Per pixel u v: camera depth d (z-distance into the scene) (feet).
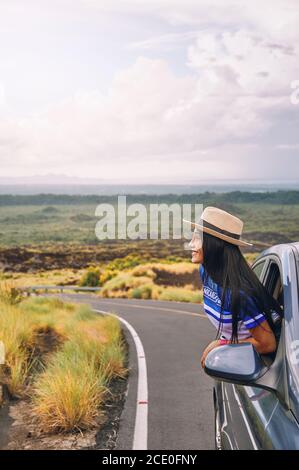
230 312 8.45
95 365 29.32
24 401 24.23
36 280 513.04
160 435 19.86
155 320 62.39
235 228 8.91
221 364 7.46
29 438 19.76
